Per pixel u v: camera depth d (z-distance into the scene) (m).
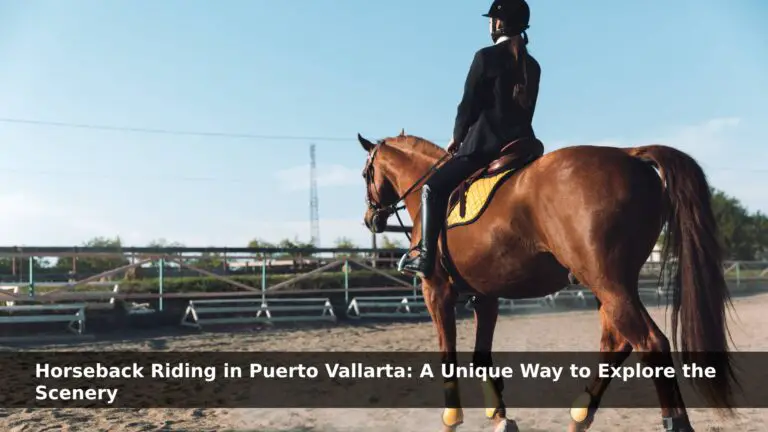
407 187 5.54
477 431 5.17
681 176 3.67
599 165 3.78
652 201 3.73
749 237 40.44
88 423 5.56
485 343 4.88
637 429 5.04
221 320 13.88
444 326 4.70
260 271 19.73
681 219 3.63
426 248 4.60
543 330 13.30
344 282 17.52
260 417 5.75
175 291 15.20
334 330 13.58
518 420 5.48
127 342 11.55
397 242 30.25
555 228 3.83
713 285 3.56
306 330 13.62
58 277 19.97
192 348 10.73
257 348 10.70
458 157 4.68
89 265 24.50
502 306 18.89
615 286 3.61
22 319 11.91
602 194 3.68
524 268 4.11
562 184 3.81
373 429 5.30
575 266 3.76
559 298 20.05
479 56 4.50
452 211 4.49
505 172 4.20
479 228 4.22
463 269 4.41
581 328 13.66
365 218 6.18
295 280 15.48
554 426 5.25
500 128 4.50
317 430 5.28
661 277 3.80
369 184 6.06
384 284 18.16
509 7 4.66
